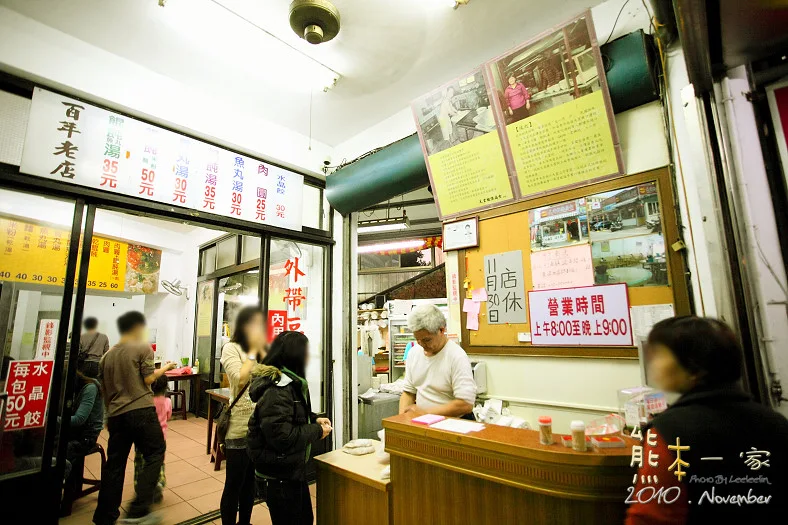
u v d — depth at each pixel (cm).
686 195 207
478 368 281
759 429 92
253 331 279
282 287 417
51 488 233
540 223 270
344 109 360
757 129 163
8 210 240
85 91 267
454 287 314
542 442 151
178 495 330
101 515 255
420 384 248
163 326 673
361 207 388
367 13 254
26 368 233
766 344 152
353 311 403
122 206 283
